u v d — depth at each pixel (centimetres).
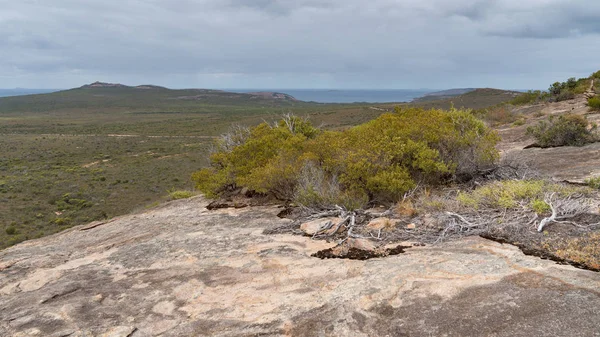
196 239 583
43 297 418
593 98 1658
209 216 757
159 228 707
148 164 4669
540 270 338
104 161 5119
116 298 398
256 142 987
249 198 888
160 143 6838
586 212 470
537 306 282
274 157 866
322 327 298
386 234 499
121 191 3322
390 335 278
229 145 1201
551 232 429
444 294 320
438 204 566
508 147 1202
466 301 304
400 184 640
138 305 378
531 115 1980
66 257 601
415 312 300
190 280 425
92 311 371
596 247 375
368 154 698
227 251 510
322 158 819
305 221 611
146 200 2988
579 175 721
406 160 737
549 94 2612
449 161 739
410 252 430
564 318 263
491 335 260
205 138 7519
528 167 754
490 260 374
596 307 268
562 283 308
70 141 7469
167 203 1091
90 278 466
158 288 413
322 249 480
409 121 891
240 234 588
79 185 3578
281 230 583
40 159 5397
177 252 529
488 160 750
